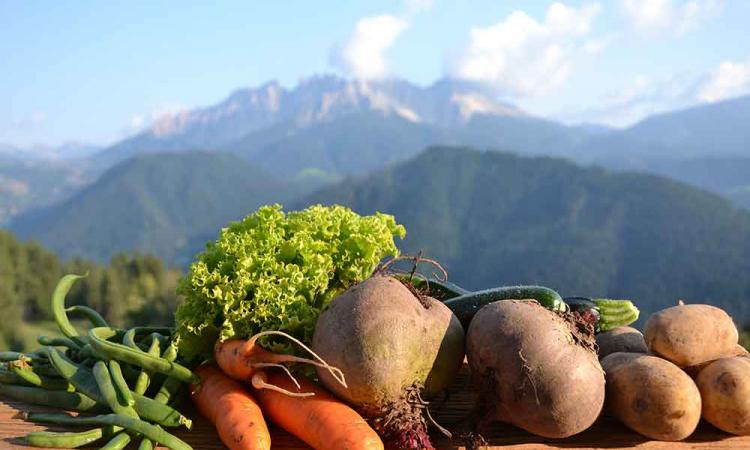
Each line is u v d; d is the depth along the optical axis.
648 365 0.63
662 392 0.61
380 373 0.59
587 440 0.64
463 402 0.72
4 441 0.62
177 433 0.66
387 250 0.75
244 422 0.62
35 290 16.34
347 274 0.71
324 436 0.60
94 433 0.63
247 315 0.66
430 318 0.62
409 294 0.63
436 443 0.64
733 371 0.62
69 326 0.76
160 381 0.69
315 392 0.63
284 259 0.70
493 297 0.70
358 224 0.74
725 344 0.65
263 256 0.69
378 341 0.59
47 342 0.76
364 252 0.72
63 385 0.70
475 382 0.63
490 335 0.61
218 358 0.67
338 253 0.72
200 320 0.68
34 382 0.69
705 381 0.63
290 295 0.67
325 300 0.71
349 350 0.60
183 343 0.69
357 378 0.60
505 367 0.60
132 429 0.62
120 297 16.20
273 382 0.65
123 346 0.67
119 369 0.66
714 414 0.63
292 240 0.70
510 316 0.61
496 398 0.61
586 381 0.60
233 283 0.67
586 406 0.60
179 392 0.69
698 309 0.65
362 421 0.61
